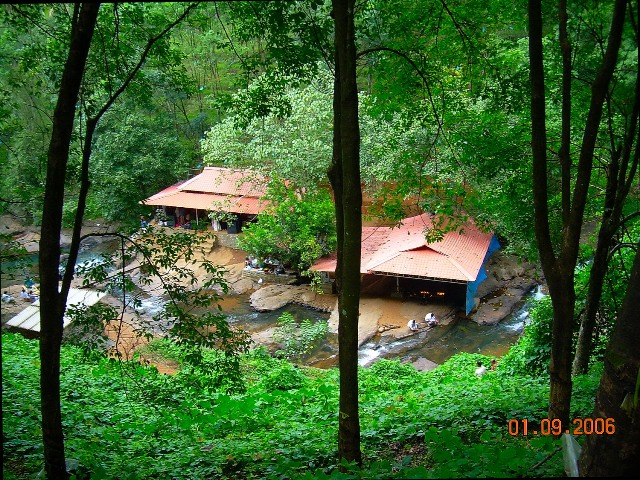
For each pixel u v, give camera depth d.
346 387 7.19
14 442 8.63
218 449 9.04
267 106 9.95
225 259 29.20
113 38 9.89
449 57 10.75
